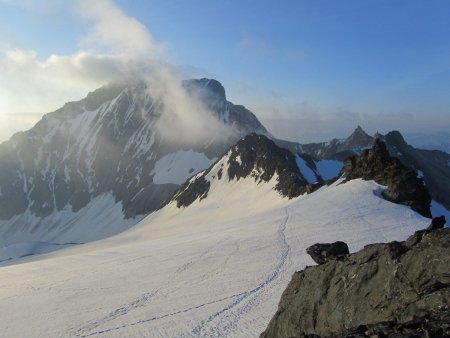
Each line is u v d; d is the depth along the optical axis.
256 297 45.94
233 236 77.12
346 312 18.89
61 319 48.22
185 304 47.12
